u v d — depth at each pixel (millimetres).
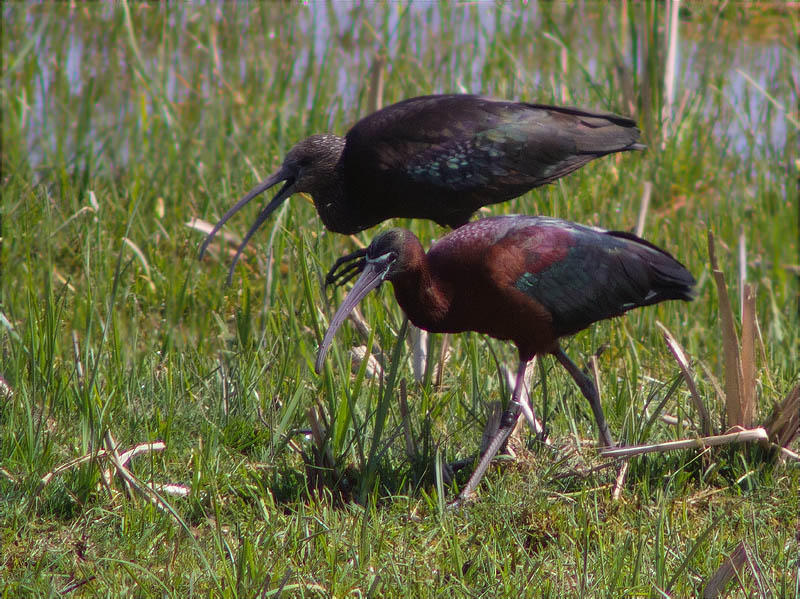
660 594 6609
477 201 11852
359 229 12273
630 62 18266
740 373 8805
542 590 6812
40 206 13078
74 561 7176
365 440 9062
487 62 18250
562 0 22016
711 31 20781
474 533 7531
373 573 6988
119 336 9961
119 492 8039
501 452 8891
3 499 7746
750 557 6664
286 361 9664
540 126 11727
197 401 9664
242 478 8477
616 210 14234
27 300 10438
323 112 16656
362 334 11055
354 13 20906
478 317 8578
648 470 8664
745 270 12617
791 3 22250
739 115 17703
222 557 6859
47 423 8922
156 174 14531
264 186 11727
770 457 8781
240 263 12961
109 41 19469
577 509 8062
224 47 19547
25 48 16188
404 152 11531
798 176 15953
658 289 9023
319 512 7914
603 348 9773
